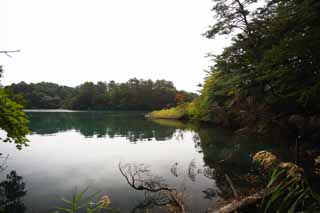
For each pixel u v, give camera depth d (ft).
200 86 84.07
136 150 37.81
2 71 16.83
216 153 34.06
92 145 42.63
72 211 8.27
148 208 16.06
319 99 24.22
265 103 36.37
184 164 28.40
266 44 28.35
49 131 63.46
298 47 18.90
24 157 33.04
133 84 255.70
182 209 15.30
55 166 28.07
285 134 38.37
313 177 18.13
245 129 51.98
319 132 29.99
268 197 14.53
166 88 242.78
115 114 155.94
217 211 14.40
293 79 22.47
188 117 101.55
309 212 7.23
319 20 19.22
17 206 16.71
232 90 42.04
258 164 26.22
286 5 23.68
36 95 231.71
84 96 237.66
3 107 14.34
